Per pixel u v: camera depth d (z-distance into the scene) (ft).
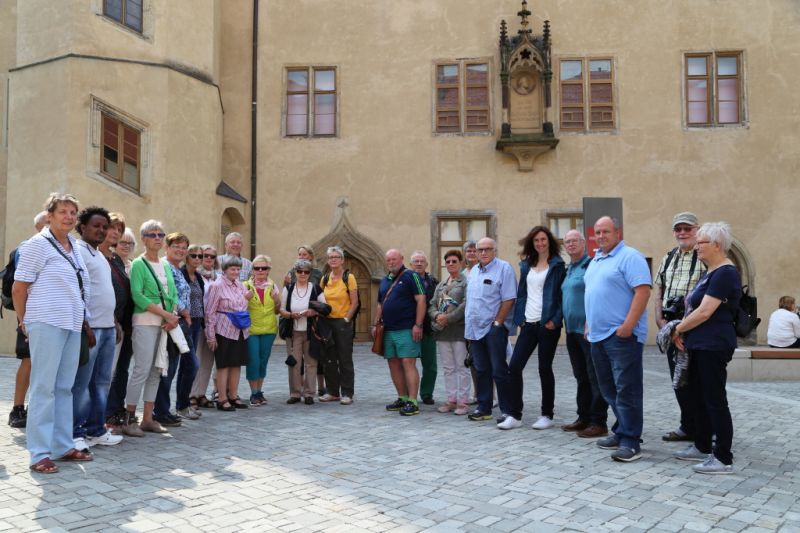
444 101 54.13
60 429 16.02
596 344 17.57
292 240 53.88
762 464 16.08
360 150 54.08
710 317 15.44
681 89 52.75
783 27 52.47
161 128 46.55
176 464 16.07
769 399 26.45
